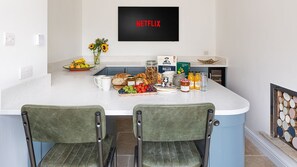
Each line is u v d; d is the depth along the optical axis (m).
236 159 1.60
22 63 1.69
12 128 1.58
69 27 4.09
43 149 1.66
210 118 1.23
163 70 2.34
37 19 1.91
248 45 3.17
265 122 2.71
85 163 1.37
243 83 3.34
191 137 1.26
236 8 3.60
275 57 2.49
